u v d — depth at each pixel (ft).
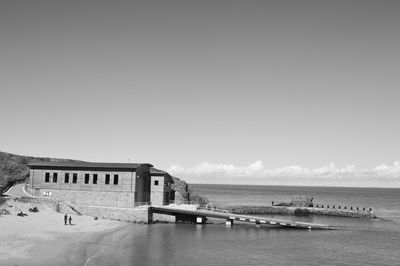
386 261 195.83
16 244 174.50
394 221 393.29
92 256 170.60
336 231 290.56
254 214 435.94
